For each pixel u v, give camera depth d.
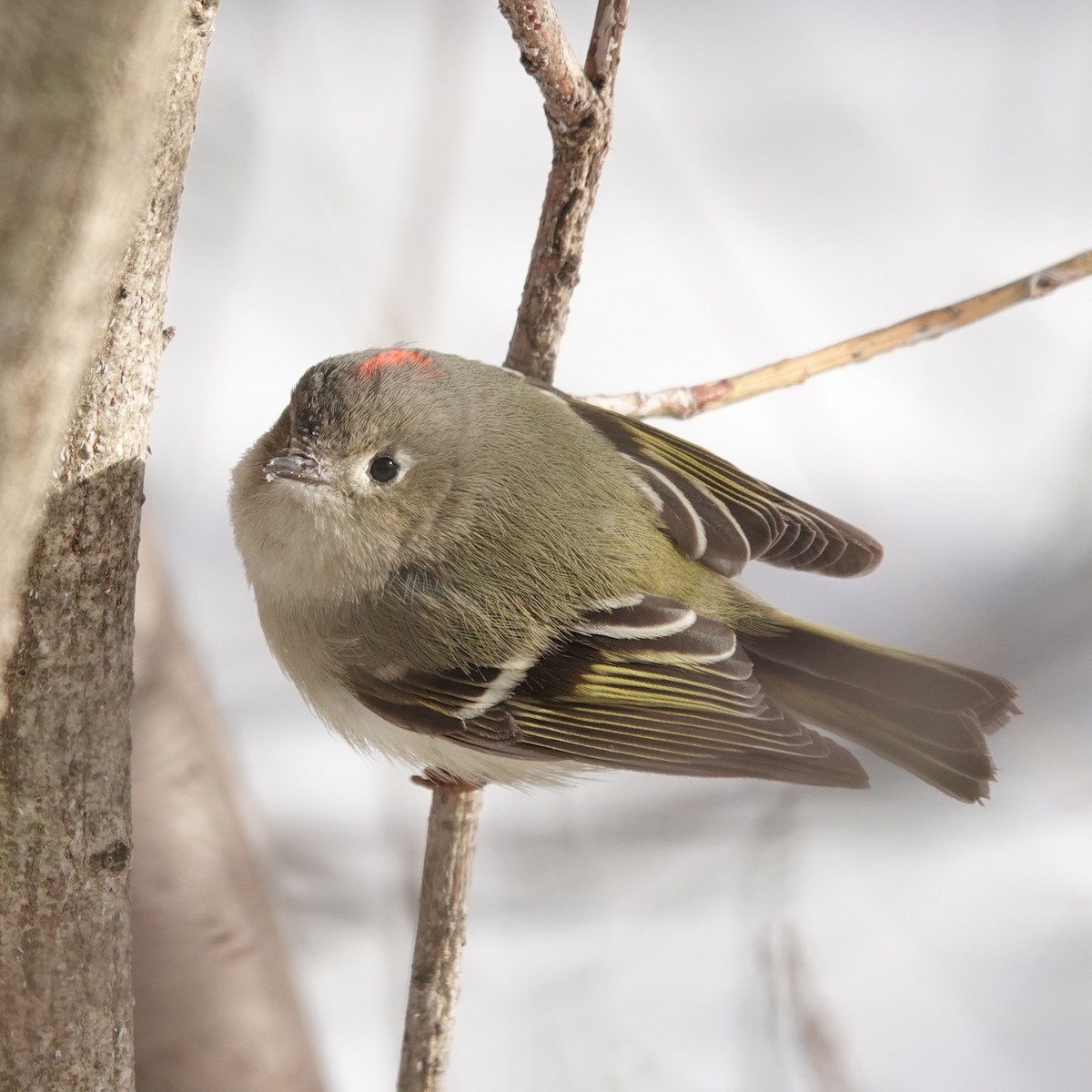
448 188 8.78
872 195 11.95
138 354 3.93
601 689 5.96
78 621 3.92
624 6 5.43
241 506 6.22
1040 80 12.52
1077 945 8.05
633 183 11.97
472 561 6.05
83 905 3.95
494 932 7.69
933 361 11.17
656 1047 7.11
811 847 8.49
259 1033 5.00
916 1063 7.47
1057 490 9.63
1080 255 6.38
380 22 13.03
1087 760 7.89
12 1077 3.91
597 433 6.32
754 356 10.98
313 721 8.98
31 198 2.57
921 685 6.03
